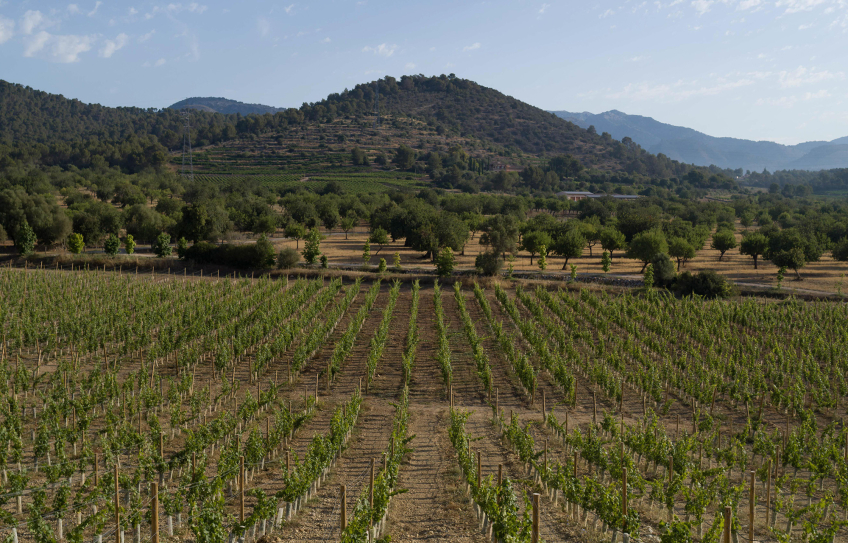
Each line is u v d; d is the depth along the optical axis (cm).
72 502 1823
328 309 5484
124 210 11362
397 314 5447
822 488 2223
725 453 2234
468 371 3791
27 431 2430
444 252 6994
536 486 2097
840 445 2288
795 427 2872
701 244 9600
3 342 3569
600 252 10350
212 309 4781
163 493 1725
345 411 2592
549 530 1798
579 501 1795
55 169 19938
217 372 3581
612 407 3206
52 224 8419
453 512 1912
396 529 1794
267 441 2264
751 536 1638
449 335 4691
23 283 5425
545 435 2714
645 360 3741
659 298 5788
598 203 14662
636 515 1652
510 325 5075
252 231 10900
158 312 4431
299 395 3222
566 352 3994
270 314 4606
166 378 3341
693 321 4766
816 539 1574
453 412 2570
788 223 12444
